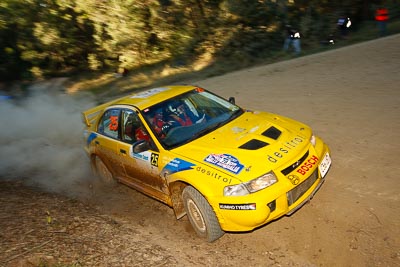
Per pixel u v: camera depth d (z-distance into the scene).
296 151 4.68
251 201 4.20
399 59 10.45
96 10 16.59
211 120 5.43
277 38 17.88
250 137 4.87
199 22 18.67
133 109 5.68
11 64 19.70
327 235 4.43
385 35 15.04
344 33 16.36
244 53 17.17
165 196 5.32
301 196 4.54
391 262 3.86
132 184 6.04
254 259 4.29
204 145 4.88
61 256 4.42
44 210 5.88
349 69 10.74
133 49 18.34
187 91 5.91
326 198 5.08
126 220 5.57
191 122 5.39
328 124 7.39
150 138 5.31
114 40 17.02
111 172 6.53
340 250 4.17
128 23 17.11
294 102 9.16
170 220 5.41
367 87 8.93
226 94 11.41
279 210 4.33
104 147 6.26
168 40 18.58
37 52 19.12
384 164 5.57
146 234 5.07
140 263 4.28
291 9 18.58
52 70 20.42
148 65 18.78
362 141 6.40
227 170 4.42
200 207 4.51
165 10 18.34
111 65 18.75
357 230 4.39
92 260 4.35
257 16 18.14
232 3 18.09
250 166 4.41
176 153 4.94
